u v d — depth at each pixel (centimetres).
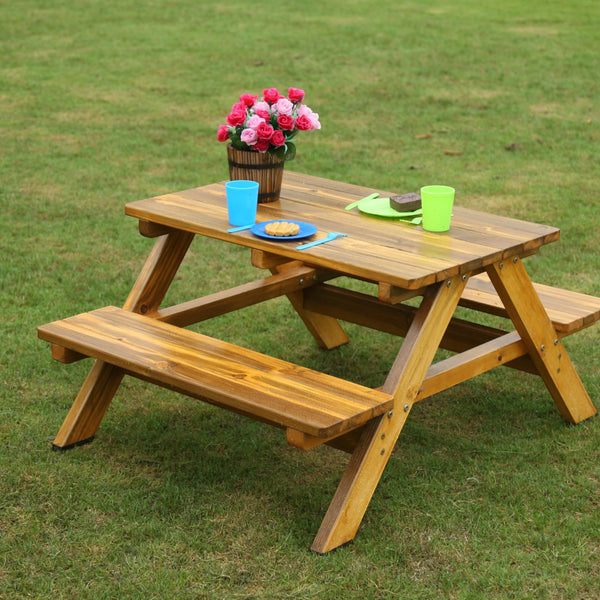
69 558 260
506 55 1109
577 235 541
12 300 446
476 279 373
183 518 280
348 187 366
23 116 834
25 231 544
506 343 322
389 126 814
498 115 849
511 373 386
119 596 245
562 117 838
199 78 1000
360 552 265
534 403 359
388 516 282
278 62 1077
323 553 262
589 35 1223
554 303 346
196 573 254
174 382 273
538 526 277
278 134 326
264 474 308
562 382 336
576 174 668
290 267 384
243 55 1116
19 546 266
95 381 322
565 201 604
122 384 371
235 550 265
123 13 1414
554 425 342
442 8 1474
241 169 335
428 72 1027
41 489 295
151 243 529
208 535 272
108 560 260
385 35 1238
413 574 255
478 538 272
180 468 311
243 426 341
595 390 365
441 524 279
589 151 730
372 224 314
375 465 273
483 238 299
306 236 294
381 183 646
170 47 1164
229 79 996
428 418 348
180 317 338
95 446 324
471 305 348
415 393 281
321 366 397
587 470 310
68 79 990
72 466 310
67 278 475
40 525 276
